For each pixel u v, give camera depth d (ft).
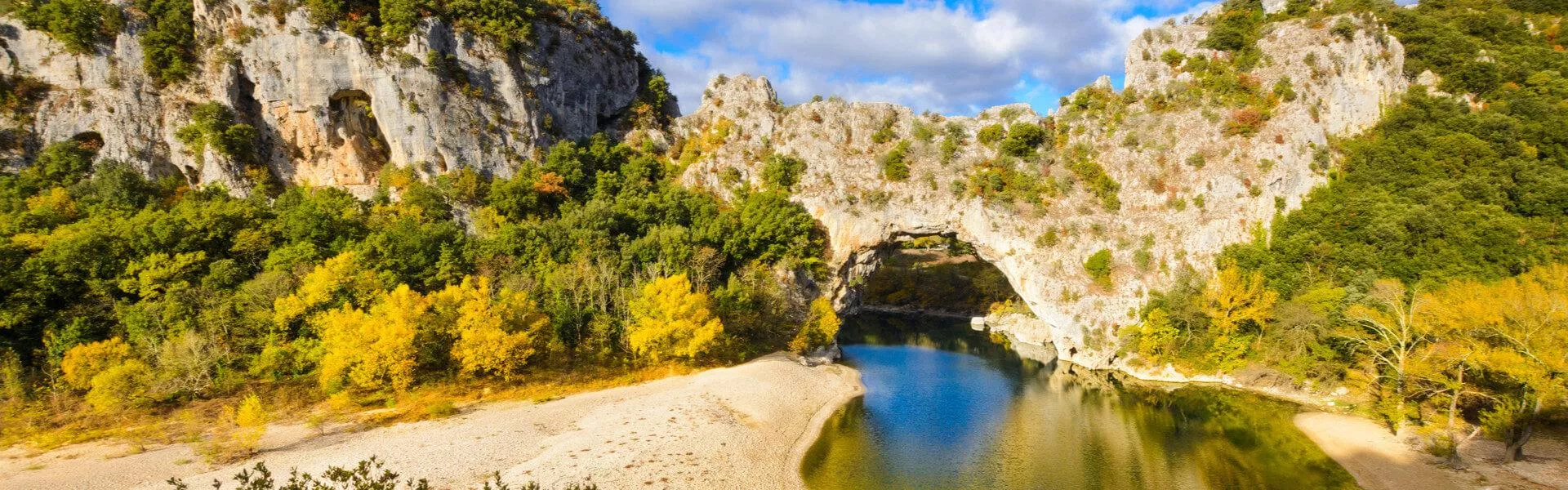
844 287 295.28
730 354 225.15
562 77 317.63
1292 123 254.88
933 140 303.48
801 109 322.96
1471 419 156.46
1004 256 270.05
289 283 189.06
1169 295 235.20
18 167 229.66
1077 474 137.28
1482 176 235.81
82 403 152.25
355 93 273.95
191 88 256.93
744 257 276.82
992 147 295.48
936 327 374.02
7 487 108.78
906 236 294.05
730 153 318.04
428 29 274.98
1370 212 231.71
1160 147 265.34
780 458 140.26
